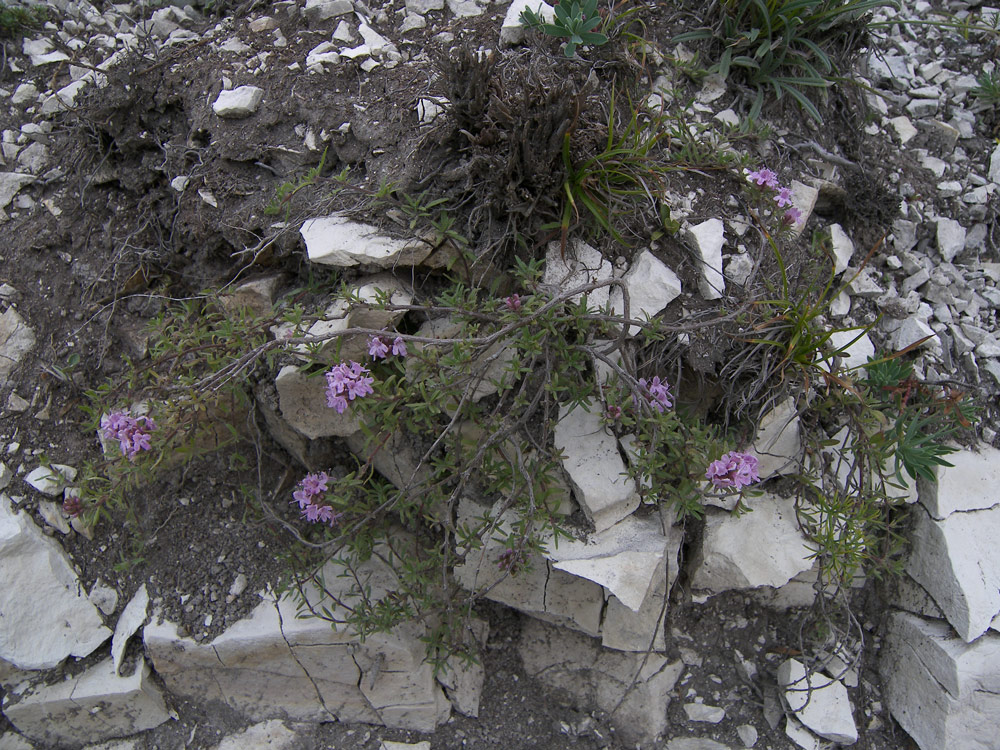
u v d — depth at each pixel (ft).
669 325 1.03
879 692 1.17
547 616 1.14
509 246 1.07
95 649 1.12
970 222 1.35
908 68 1.49
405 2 1.29
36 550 1.12
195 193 1.15
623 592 0.99
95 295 1.23
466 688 1.15
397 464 1.12
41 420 1.18
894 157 1.36
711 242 1.09
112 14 1.46
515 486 1.00
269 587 1.13
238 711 1.15
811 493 1.12
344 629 1.09
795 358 1.05
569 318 0.95
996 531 1.11
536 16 1.11
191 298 1.16
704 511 1.09
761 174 1.10
